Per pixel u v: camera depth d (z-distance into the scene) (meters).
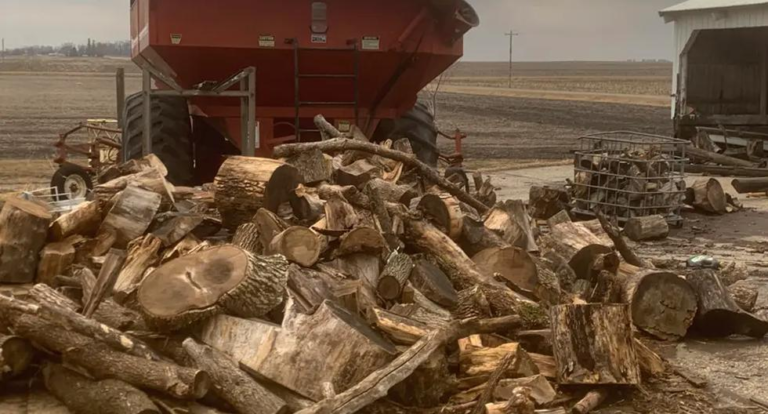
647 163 12.53
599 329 5.77
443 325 5.61
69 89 72.06
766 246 11.32
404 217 7.14
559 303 6.90
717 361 6.64
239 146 11.23
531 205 12.41
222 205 7.26
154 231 6.95
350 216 6.94
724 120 22.36
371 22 10.90
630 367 5.73
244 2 10.53
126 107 11.62
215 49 10.55
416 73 11.30
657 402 5.68
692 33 22.48
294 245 6.45
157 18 10.37
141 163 8.80
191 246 6.75
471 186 15.90
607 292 7.24
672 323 7.14
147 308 5.40
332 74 11.09
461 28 11.06
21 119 37.38
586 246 7.77
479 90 91.12
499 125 38.91
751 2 20.59
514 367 5.58
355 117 11.37
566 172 19.91
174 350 5.38
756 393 5.93
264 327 5.29
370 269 6.61
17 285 6.66
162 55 10.61
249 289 5.46
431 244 7.04
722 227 12.84
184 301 5.40
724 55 24.06
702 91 23.97
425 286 6.40
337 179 8.31
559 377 5.68
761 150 20.69
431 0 10.82
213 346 5.35
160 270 5.63
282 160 8.09
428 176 9.14
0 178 17.66
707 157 20.14
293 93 11.20
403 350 5.36
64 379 5.24
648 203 12.55
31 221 6.73
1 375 5.49
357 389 4.81
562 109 53.75
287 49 10.71
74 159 21.89
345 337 5.12
